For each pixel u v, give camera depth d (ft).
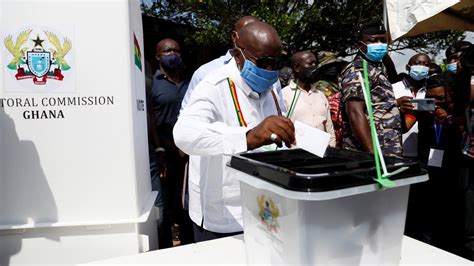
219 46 24.22
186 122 4.03
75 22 4.44
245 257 3.85
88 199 4.65
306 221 2.55
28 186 4.55
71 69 4.48
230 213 4.87
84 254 4.73
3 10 4.32
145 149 5.91
